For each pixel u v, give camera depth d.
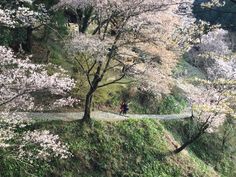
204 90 44.81
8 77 18.30
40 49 40.34
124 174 33.44
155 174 35.31
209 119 41.44
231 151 51.34
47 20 37.03
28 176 28.48
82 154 32.34
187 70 59.50
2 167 27.80
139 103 45.53
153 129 39.31
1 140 21.53
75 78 37.09
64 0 32.50
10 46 37.75
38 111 33.94
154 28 30.86
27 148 28.47
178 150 39.38
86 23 35.56
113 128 36.19
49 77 18.94
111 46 30.14
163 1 29.56
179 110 50.28
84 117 34.66
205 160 47.12
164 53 31.67
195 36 36.16
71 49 29.20
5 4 33.38
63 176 30.33
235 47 71.44
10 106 20.39
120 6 29.55
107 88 38.81
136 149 35.97
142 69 32.25
